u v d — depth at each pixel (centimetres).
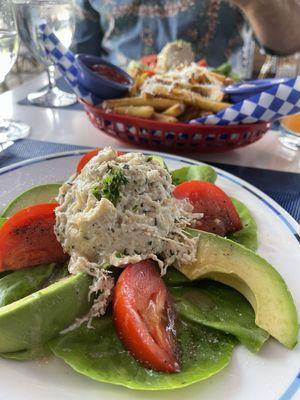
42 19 36
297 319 15
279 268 18
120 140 30
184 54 40
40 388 13
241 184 24
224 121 27
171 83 31
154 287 16
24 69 74
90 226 17
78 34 63
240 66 62
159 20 61
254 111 27
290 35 54
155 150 30
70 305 15
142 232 17
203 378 13
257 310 15
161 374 13
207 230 20
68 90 42
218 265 17
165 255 17
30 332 14
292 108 27
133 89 32
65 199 18
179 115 30
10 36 31
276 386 13
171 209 18
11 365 14
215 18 60
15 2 36
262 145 32
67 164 25
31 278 17
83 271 16
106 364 14
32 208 18
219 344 15
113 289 16
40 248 18
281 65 58
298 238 20
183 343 15
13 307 14
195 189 20
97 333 15
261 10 53
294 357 14
